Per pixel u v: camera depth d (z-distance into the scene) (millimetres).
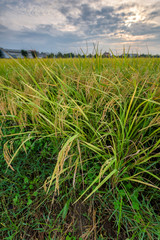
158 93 1511
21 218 1295
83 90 1938
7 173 1604
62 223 1250
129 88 1648
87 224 1230
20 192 1503
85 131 1626
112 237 1139
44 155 1658
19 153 1709
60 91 1601
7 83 2408
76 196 1353
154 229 1082
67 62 3109
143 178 1330
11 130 1914
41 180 1516
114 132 1383
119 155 1224
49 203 1382
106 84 1550
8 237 1175
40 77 2213
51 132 1558
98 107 1591
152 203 1283
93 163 1434
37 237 1229
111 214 1227
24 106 1739
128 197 1185
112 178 1256
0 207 1368
